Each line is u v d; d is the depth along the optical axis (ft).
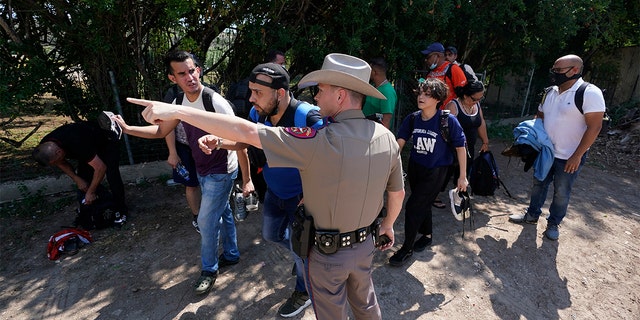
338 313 5.78
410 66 18.17
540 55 26.45
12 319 8.48
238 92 12.31
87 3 12.40
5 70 13.29
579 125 10.61
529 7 21.35
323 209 5.23
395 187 6.04
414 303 9.07
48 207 13.57
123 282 9.70
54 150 10.49
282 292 9.34
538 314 8.86
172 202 14.28
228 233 9.93
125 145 16.17
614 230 12.84
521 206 14.44
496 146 22.85
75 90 15.38
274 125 7.07
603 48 29.78
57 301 9.04
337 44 17.72
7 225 12.42
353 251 5.51
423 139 9.64
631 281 10.16
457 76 13.94
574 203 14.89
